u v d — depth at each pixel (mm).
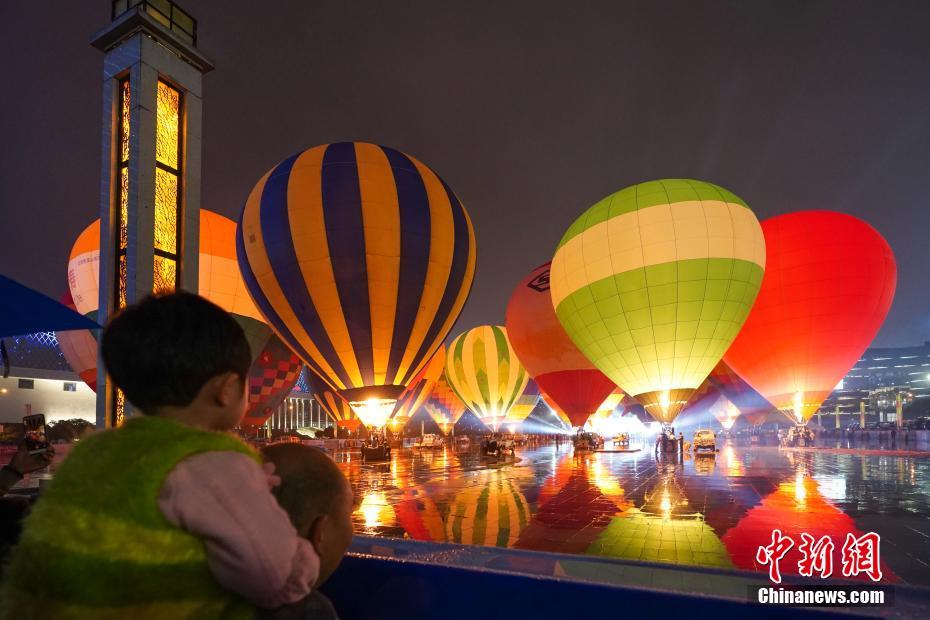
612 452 33281
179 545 851
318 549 1154
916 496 11445
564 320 22719
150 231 6246
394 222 18781
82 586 828
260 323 24906
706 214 19969
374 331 18875
